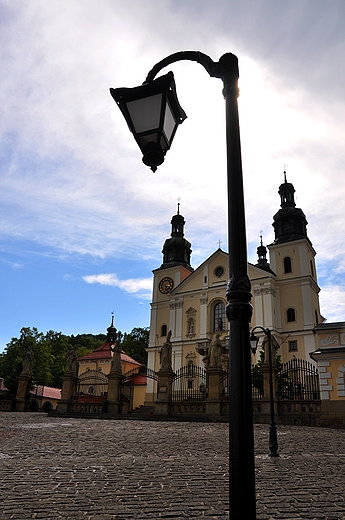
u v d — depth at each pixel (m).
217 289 58.28
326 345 25.12
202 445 14.41
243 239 3.63
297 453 12.81
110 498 7.05
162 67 4.46
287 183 62.66
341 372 24.30
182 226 71.69
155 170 4.50
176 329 59.81
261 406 26.20
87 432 18.19
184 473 9.30
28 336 73.44
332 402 24.08
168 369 30.72
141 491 7.57
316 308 56.16
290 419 25.05
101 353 71.25
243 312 3.40
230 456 3.12
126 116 4.39
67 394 32.31
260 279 54.56
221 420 26.95
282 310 54.16
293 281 54.53
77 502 6.79
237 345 3.32
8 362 70.06
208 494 7.35
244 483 3.01
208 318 57.88
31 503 6.71
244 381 3.22
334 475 9.22
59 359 84.69
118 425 22.06
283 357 52.00
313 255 59.78
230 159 3.86
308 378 27.48
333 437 17.64
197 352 56.56
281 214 59.53
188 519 5.90
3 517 5.96
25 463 10.41
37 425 21.11
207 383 29.27
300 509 6.49
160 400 29.70
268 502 6.89
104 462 10.70
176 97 4.41
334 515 6.18
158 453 12.40
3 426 20.22
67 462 10.63
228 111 4.04
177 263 65.44
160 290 64.88
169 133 4.51
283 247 56.94
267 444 15.09
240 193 3.74
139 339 93.50
